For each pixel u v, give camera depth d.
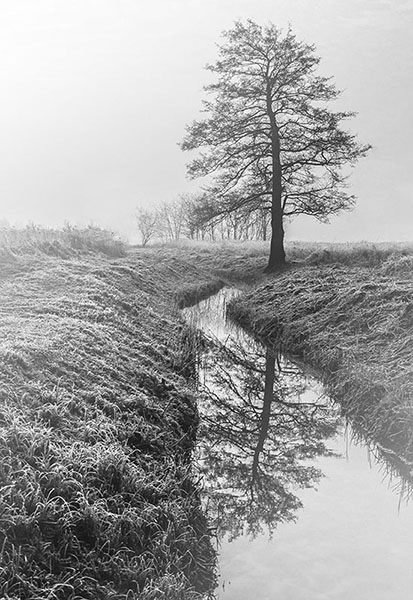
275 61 30.72
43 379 8.78
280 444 10.38
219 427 11.12
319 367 14.12
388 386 10.80
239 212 33.47
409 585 6.11
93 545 5.84
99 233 33.59
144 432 8.72
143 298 19.88
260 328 19.20
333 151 31.47
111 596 5.27
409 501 8.00
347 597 5.91
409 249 28.31
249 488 8.53
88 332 12.05
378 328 13.94
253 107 31.59
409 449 9.05
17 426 6.96
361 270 21.17
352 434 10.76
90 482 6.62
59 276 17.66
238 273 37.78
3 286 15.48
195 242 56.19
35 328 11.33
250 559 6.69
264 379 14.48
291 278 23.28
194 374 14.26
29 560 5.25
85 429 7.71
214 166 32.12
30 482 6.03
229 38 30.72
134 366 11.53
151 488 7.06
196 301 27.83
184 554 6.24
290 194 32.69
